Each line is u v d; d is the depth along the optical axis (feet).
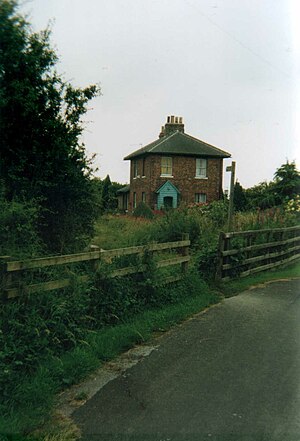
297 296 30.99
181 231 43.01
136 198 127.85
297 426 12.95
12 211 25.32
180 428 12.92
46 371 15.93
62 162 34.42
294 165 83.20
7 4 29.78
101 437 12.50
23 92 31.19
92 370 17.37
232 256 36.40
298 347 19.98
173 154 116.57
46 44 33.24
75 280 20.54
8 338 15.97
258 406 14.21
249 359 18.44
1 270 17.24
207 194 118.83
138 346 20.36
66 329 18.74
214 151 119.65
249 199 111.04
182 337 21.57
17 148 32.30
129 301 24.18
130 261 25.89
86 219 38.11
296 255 49.75
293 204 60.54
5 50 30.22
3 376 14.55
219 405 14.33
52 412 13.96
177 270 30.60
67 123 35.58
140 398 14.93
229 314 25.89
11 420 13.11
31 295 18.20
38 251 27.12
